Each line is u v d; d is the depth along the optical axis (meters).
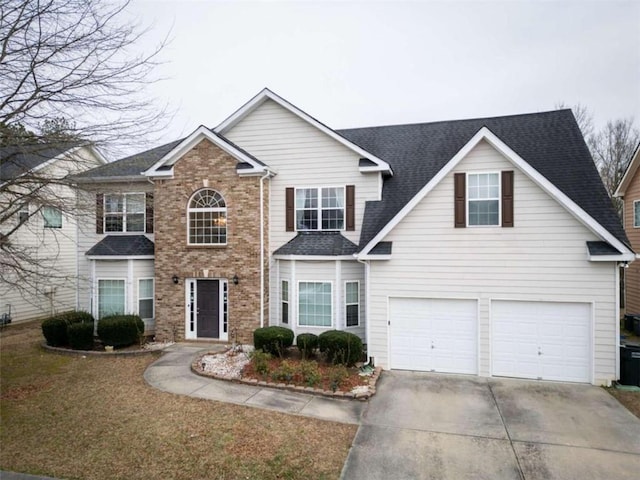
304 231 14.97
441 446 7.01
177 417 7.98
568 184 12.26
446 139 16.59
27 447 6.77
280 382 9.97
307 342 11.98
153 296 15.75
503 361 11.06
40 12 7.95
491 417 8.30
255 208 14.23
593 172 12.52
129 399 9.00
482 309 11.13
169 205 14.92
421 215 11.52
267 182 14.90
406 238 11.62
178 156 14.87
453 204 11.33
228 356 12.23
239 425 7.64
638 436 7.45
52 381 10.38
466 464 6.40
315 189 14.91
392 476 6.00
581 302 10.47
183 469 6.05
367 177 14.44
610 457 6.66
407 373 11.43
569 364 10.61
